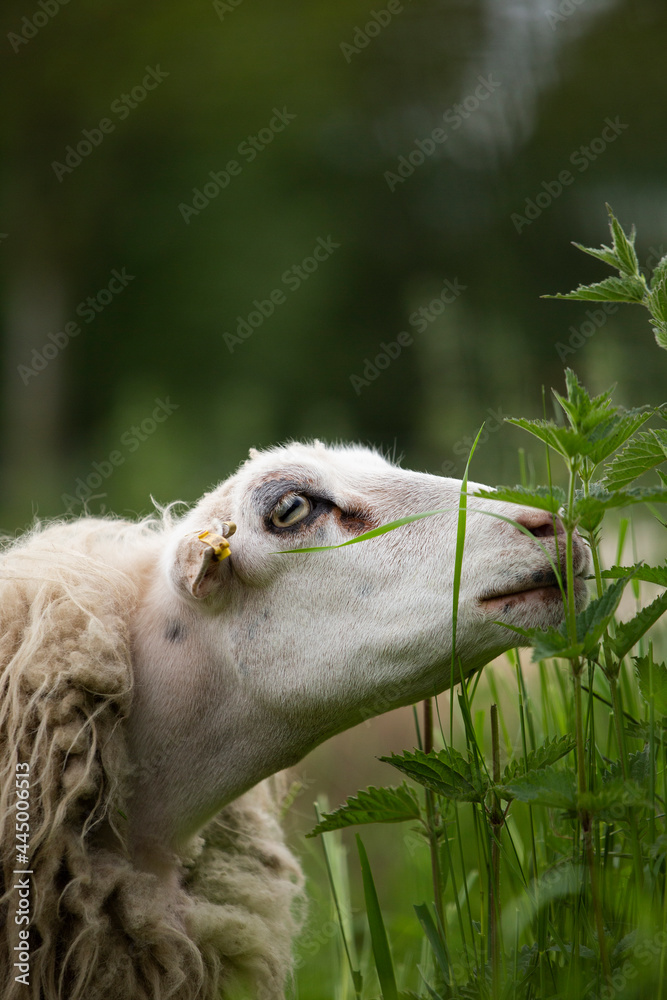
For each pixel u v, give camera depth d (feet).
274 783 24.02
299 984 22.90
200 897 19.77
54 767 17.76
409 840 24.57
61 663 18.24
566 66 106.73
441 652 17.97
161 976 17.92
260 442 90.38
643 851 16.12
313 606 18.48
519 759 18.29
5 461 110.11
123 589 20.13
